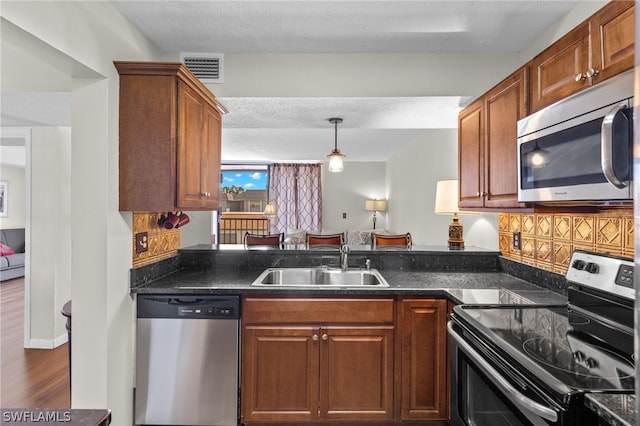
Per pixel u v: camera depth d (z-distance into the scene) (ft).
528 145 4.95
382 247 9.14
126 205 6.04
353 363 6.42
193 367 6.34
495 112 6.17
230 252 8.40
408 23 6.49
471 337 4.57
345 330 6.41
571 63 4.42
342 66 7.70
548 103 4.85
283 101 7.95
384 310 6.42
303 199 26.53
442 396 6.40
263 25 6.57
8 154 18.04
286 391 6.40
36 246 10.73
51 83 6.98
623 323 4.25
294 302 6.40
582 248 5.56
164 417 6.34
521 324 4.47
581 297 4.94
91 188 5.78
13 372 9.04
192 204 6.57
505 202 5.84
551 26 6.56
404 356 6.41
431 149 14.29
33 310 10.69
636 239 1.75
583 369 3.25
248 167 27.17
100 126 5.77
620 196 3.54
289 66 7.70
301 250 8.45
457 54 7.71
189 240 12.36
